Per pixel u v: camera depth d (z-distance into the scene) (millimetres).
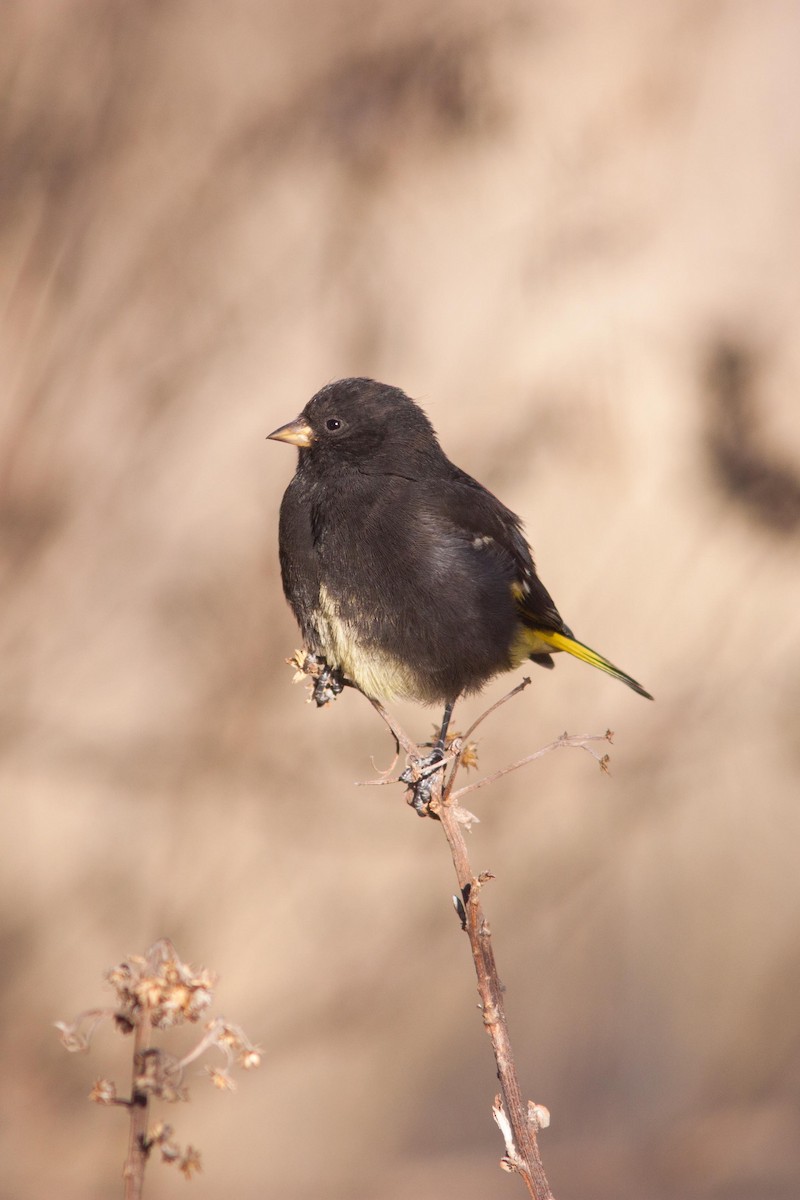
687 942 14781
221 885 12984
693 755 13742
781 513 13336
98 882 12984
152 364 13188
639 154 13672
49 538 13141
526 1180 4645
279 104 13336
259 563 13117
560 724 13562
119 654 13219
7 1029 12812
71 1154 12586
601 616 13484
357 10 13289
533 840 13633
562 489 13469
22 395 12906
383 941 13312
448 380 13398
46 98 12867
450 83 13266
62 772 13055
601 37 13633
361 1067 13891
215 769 13031
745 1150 13445
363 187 13367
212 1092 13648
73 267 12914
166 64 13188
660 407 13469
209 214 13266
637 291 13539
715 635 13516
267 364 13375
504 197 13445
